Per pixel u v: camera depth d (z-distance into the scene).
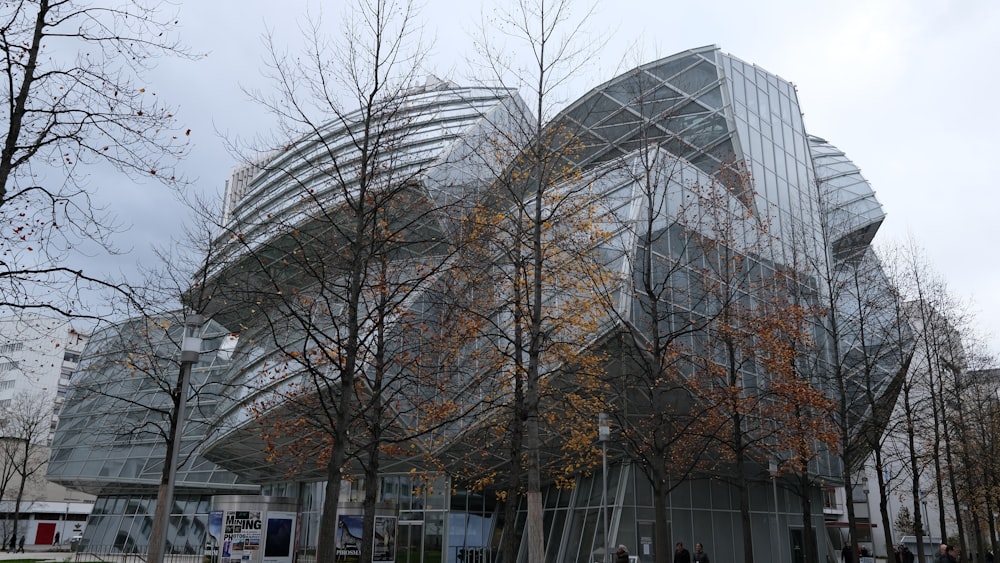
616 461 30.50
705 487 32.47
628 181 27.05
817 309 26.88
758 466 32.59
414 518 32.72
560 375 21.66
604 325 24.36
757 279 28.86
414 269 21.55
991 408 38.28
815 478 34.78
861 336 29.47
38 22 12.52
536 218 17.77
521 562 32.16
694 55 40.81
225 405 34.66
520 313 18.41
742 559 32.34
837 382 27.89
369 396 24.88
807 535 23.92
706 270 24.94
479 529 33.12
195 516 45.81
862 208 46.41
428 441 26.30
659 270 27.28
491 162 27.31
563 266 19.70
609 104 30.72
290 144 15.94
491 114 33.19
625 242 26.08
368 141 17.97
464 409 24.47
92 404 56.75
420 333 21.47
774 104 42.50
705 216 29.42
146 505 49.97
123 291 13.66
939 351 36.09
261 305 16.75
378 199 17.52
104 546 49.34
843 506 69.25
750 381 29.30
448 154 26.28
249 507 27.20
